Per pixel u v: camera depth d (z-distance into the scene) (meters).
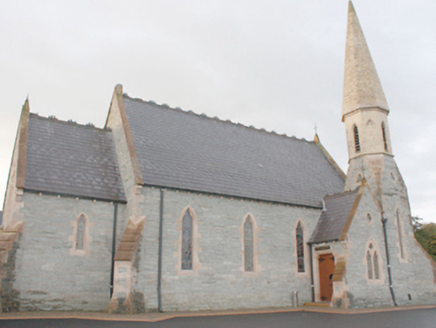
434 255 51.47
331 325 16.70
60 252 21.14
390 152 32.88
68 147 25.05
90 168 24.36
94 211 22.62
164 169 24.44
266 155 33.16
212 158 28.45
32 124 25.09
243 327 15.96
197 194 24.45
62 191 21.72
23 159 21.75
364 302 25.64
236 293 24.56
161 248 22.22
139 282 20.95
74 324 15.47
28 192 20.86
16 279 19.58
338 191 33.81
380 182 31.09
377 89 33.88
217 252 24.42
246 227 26.44
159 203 22.89
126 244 21.00
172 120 30.22
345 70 35.75
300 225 28.97
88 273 21.69
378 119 33.03
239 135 33.91
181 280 22.62
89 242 22.08
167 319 18.06
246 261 25.88
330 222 28.47
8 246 19.52
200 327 15.70
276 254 26.97
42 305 20.09
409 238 31.05
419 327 16.09
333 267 27.62
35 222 20.75
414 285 29.91
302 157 36.47
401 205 31.53
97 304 21.59
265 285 25.91
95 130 27.69
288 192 29.55
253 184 28.08
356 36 35.62
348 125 34.28
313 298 27.69
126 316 18.36
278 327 16.11
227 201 25.69
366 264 26.72
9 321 15.92
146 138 26.39
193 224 24.02
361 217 27.47
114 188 23.91
